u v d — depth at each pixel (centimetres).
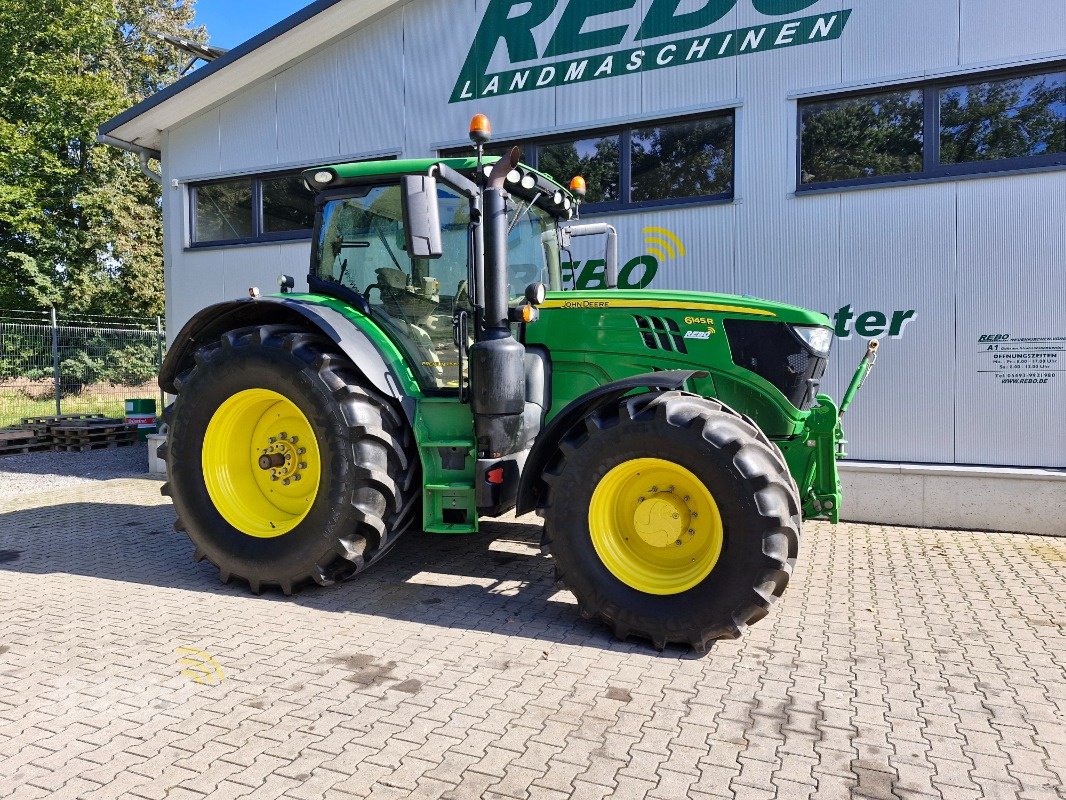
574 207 497
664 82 642
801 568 456
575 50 673
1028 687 288
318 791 219
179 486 417
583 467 338
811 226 598
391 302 424
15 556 482
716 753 240
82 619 363
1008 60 536
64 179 1948
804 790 219
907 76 562
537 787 221
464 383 388
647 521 334
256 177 827
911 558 478
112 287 2030
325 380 380
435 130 736
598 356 414
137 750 242
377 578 429
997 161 549
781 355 389
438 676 298
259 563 395
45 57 1986
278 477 419
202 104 825
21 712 269
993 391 551
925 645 332
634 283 663
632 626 327
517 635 343
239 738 250
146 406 1027
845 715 265
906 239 570
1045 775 227
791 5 594
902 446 579
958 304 557
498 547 497
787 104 601
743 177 618
